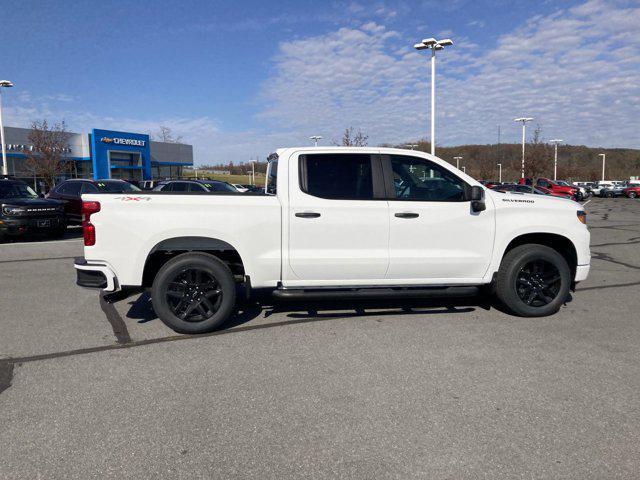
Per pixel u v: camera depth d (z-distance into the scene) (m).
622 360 4.22
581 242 5.55
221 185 18.88
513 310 5.52
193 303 5.00
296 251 5.09
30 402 3.51
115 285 4.93
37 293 6.96
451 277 5.42
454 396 3.55
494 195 5.50
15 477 2.63
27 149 38.94
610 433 3.02
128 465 2.74
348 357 4.35
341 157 5.24
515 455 2.80
